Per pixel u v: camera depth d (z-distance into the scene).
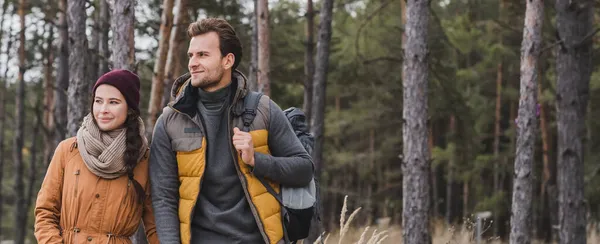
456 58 18.16
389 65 18.53
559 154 8.46
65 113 10.88
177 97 2.77
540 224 21.59
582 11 8.19
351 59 16.33
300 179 2.82
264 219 2.74
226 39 2.75
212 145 2.75
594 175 15.62
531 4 7.77
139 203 2.96
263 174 2.72
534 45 7.77
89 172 2.88
